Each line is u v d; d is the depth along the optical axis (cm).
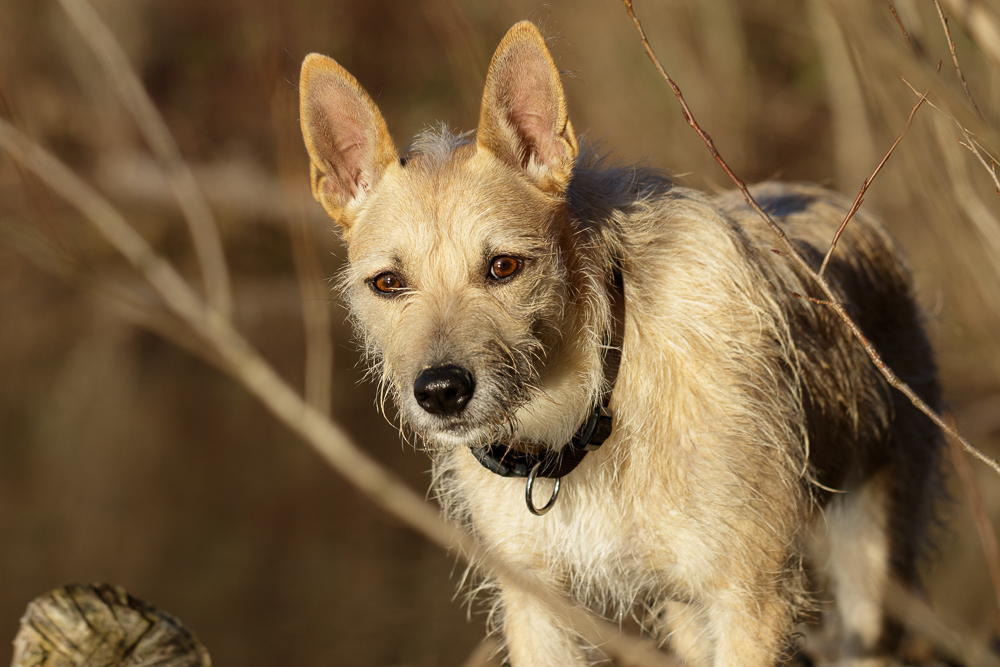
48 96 3052
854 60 381
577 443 536
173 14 3562
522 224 515
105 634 605
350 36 2842
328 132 559
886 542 714
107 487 1519
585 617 367
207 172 3156
